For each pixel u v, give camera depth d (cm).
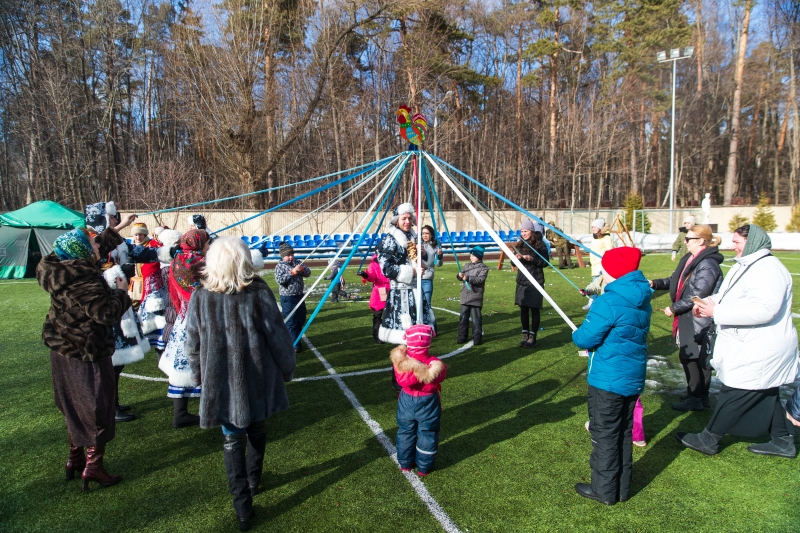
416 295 464
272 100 2136
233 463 288
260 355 291
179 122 3675
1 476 355
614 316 307
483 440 408
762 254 353
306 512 309
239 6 2016
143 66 3547
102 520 302
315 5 2305
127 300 337
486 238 2327
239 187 2345
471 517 304
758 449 384
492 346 702
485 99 3584
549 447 395
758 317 341
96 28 3197
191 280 405
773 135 4153
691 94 3912
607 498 316
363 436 416
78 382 322
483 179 3762
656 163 4334
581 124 3588
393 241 482
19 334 781
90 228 475
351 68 3300
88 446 328
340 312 952
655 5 3328
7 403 495
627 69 3400
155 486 341
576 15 3647
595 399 320
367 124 3331
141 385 548
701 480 347
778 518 303
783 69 3603
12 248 1508
